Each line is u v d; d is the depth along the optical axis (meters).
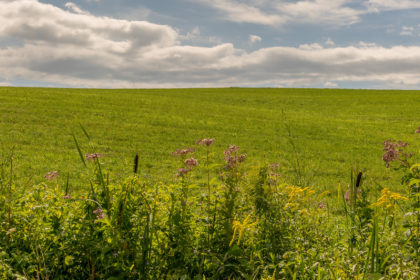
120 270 3.50
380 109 43.78
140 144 18.94
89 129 21.81
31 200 4.51
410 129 29.38
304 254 4.05
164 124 26.11
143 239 3.75
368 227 4.29
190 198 4.32
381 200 3.61
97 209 3.83
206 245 4.02
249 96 58.66
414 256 3.62
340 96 60.12
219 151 18.34
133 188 4.10
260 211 4.26
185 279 3.49
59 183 9.91
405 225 3.96
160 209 4.21
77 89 56.69
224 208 4.17
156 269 3.71
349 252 4.00
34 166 12.16
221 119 30.75
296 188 4.50
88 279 3.64
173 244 3.88
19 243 3.92
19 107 26.91
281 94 65.38
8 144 15.95
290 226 4.29
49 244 3.88
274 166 5.02
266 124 29.36
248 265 3.72
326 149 20.56
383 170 14.86
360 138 24.83
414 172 4.52
